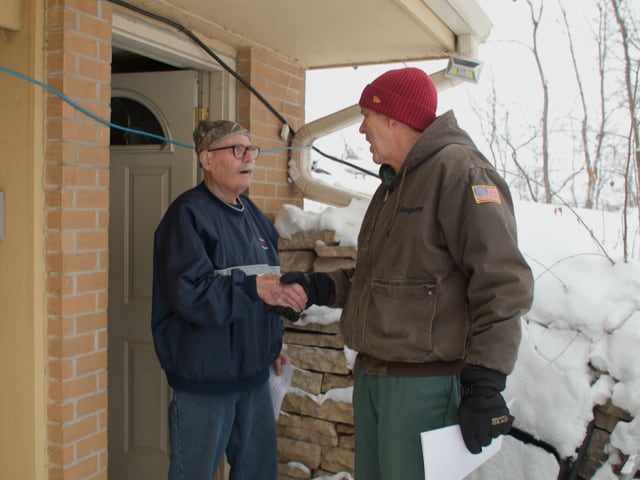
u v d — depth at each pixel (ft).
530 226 10.68
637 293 8.37
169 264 6.95
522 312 4.81
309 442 9.93
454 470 4.97
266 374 8.12
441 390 5.28
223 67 10.15
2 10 6.57
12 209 6.93
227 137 7.57
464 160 5.20
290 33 10.21
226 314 6.80
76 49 6.95
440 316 5.21
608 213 13.07
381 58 12.02
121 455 10.06
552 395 8.04
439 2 9.75
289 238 10.55
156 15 8.83
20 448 7.07
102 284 7.43
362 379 5.88
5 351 7.10
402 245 5.32
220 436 7.49
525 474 8.02
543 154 25.98
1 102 6.95
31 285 6.86
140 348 9.93
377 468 5.86
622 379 7.74
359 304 5.70
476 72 11.44
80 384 7.17
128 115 10.50
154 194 10.02
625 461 7.52
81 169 7.09
